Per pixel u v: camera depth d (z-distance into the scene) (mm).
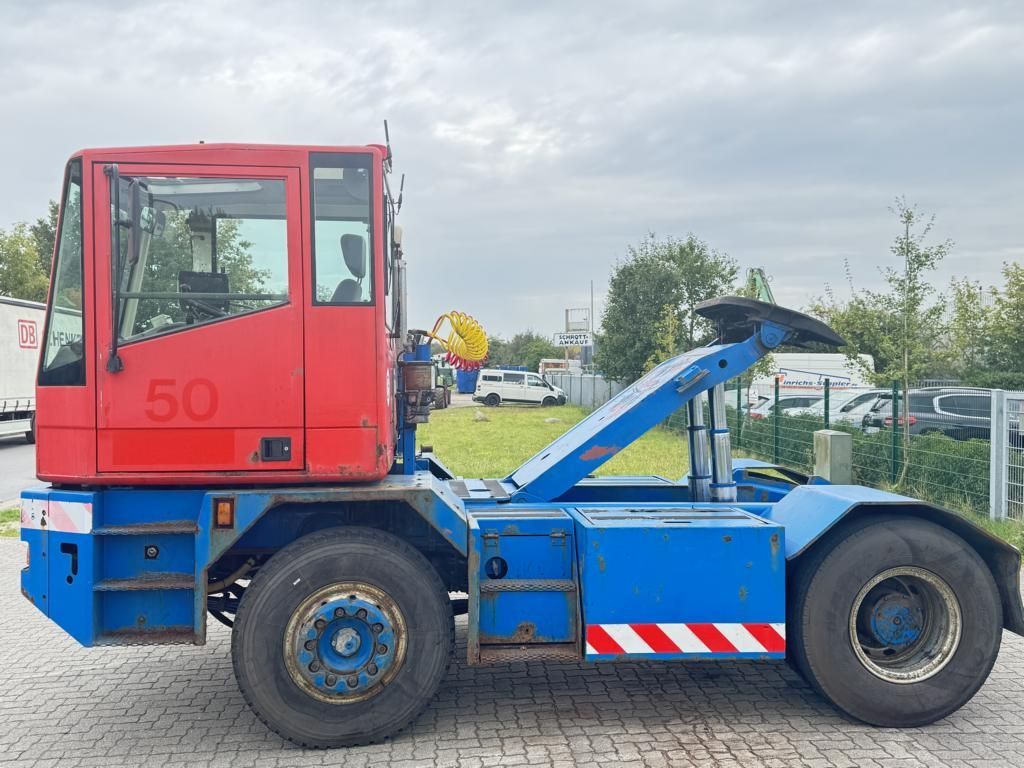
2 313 20531
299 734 4008
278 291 4125
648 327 29766
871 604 4469
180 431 4070
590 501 6074
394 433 4855
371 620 4047
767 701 4645
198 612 4043
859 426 14367
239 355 4090
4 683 5098
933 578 4336
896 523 4414
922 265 12555
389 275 4773
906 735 4168
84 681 5125
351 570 4051
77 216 4121
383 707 4059
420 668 4090
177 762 3941
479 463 16297
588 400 41031
